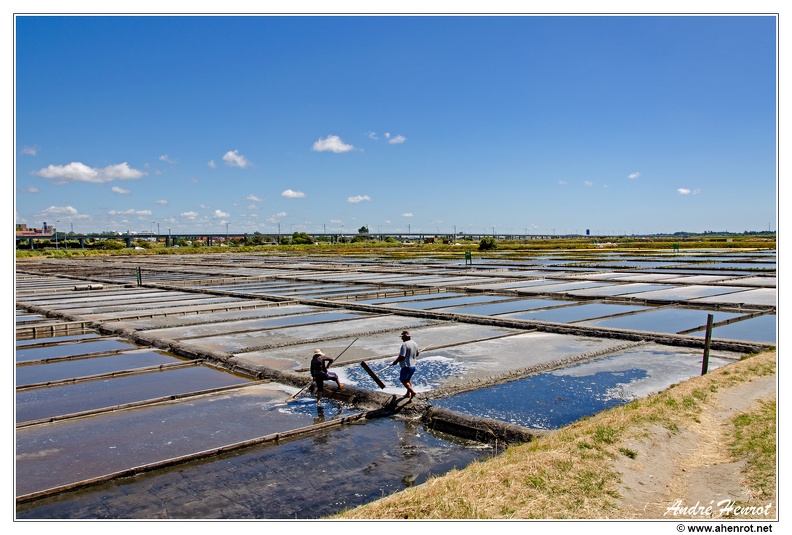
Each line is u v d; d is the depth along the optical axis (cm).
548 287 3312
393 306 2588
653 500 689
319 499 784
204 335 1927
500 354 1611
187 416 1134
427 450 963
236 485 829
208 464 905
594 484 711
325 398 1256
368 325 2136
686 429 912
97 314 2430
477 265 5344
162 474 868
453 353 1630
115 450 956
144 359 1647
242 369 1491
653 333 1794
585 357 1568
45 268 5853
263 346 1725
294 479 848
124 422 1098
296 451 957
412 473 870
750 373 1198
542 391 1263
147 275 4794
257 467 893
